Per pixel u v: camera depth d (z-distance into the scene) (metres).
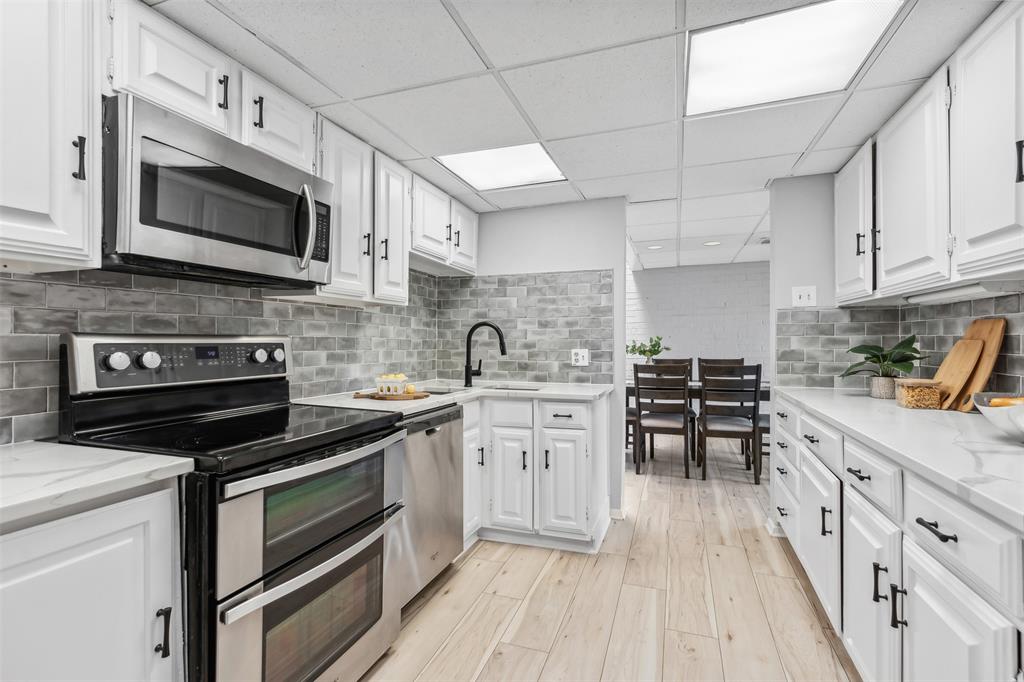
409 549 1.84
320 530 1.35
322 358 2.27
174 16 1.34
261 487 1.13
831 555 1.65
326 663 1.35
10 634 0.75
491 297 3.27
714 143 2.21
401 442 1.78
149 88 1.26
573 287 3.10
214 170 1.39
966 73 1.42
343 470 1.46
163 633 0.99
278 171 1.61
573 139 2.18
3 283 1.19
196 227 1.33
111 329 1.42
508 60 1.59
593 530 2.47
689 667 1.58
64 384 1.23
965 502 0.91
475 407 2.51
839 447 1.60
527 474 2.52
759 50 1.53
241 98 1.56
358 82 1.71
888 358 2.16
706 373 3.88
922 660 1.07
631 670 1.57
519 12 1.36
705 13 1.37
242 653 1.08
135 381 1.35
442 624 1.83
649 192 2.94
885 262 1.98
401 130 2.07
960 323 2.01
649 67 1.63
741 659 1.62
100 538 0.88
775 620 1.85
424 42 1.49
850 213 2.34
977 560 0.88
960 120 1.45
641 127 2.06
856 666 1.44
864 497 1.43
